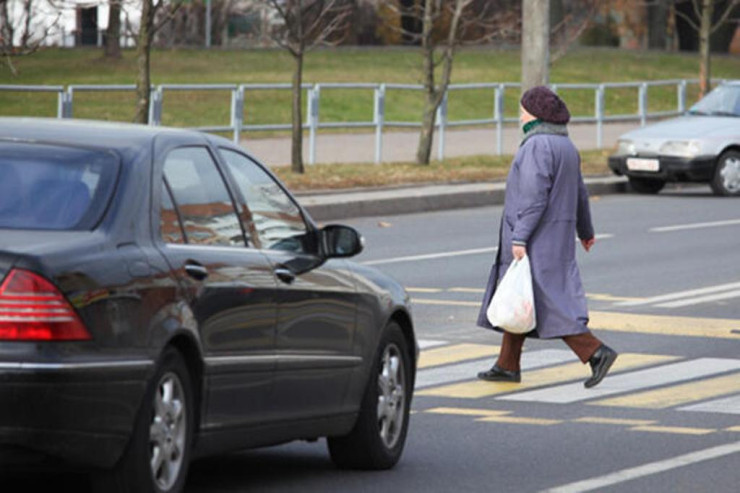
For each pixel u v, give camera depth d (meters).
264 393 13.77
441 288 29.80
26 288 11.47
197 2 91.62
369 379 15.45
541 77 49.09
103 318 11.74
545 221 20.23
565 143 20.33
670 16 117.12
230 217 13.83
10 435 11.31
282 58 95.62
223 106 65.12
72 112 46.72
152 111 47.44
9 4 48.66
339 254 14.87
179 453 12.66
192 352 12.77
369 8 103.94
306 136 64.25
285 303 14.02
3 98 49.16
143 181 12.78
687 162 49.69
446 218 43.41
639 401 19.78
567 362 22.67
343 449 15.55
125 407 11.88
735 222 42.44
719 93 52.62
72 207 12.33
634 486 14.98
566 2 106.75
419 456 16.44
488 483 15.11
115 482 12.06
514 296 20.20
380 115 53.78
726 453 16.59
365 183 47.22
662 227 41.00
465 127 71.75
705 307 27.86
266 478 15.15
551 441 17.23
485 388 20.62
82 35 95.25
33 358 11.36
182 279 12.68
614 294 29.27
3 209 12.28
